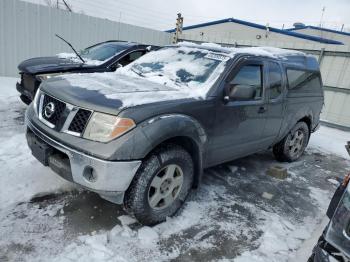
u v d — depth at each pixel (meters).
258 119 3.76
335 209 1.92
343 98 9.02
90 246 2.41
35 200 2.90
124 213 2.89
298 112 4.73
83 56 6.36
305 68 4.83
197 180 3.14
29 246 2.32
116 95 2.63
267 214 3.32
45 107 2.77
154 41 11.74
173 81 3.33
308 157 5.76
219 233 2.84
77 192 3.12
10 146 4.00
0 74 8.52
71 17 9.35
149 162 2.52
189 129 2.76
